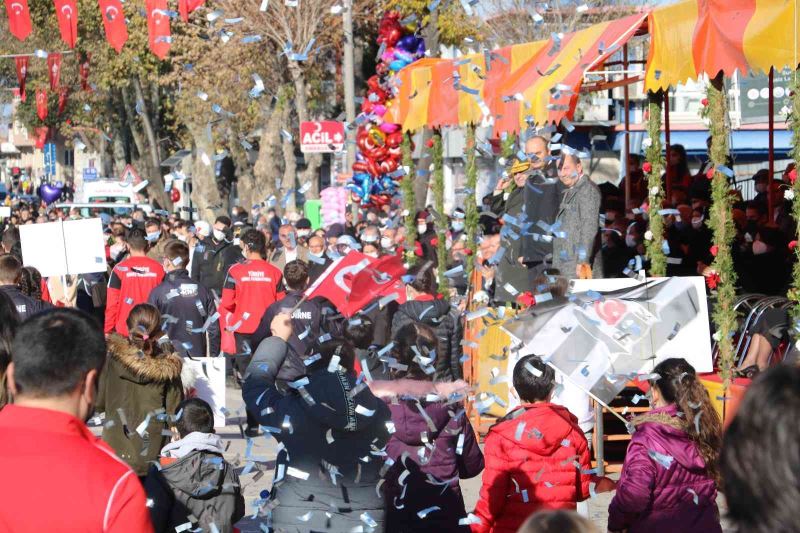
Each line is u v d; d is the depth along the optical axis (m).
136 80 46.56
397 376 6.94
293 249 19.39
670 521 6.18
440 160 18.09
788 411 2.71
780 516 2.67
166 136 52.72
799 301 9.46
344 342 6.08
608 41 11.61
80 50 46.78
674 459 6.19
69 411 4.03
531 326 9.73
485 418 11.70
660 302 10.17
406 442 6.65
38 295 11.64
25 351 4.00
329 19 38.09
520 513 6.60
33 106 57.97
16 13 31.16
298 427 5.86
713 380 10.24
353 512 5.86
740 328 11.07
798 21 9.23
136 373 8.27
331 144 25.75
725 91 10.56
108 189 45.31
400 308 11.35
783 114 10.27
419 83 17.88
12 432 3.92
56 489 3.81
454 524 6.75
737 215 14.48
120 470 3.91
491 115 14.42
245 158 39.94
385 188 23.17
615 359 9.85
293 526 5.84
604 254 15.16
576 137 18.89
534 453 6.61
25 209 40.28
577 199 11.57
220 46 36.62
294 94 39.03
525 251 12.62
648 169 11.72
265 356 6.18
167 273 14.36
